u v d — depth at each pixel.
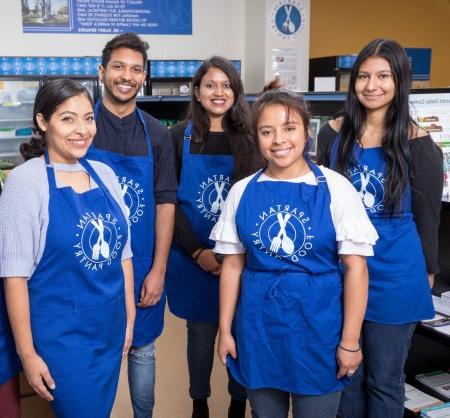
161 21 7.02
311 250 1.46
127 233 1.68
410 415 2.09
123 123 1.92
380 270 1.70
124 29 6.89
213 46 7.29
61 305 1.53
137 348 2.08
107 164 1.89
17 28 6.47
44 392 1.54
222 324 1.63
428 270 1.78
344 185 1.48
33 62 5.61
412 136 1.67
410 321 1.72
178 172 2.23
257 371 1.54
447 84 8.76
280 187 1.49
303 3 7.05
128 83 1.86
